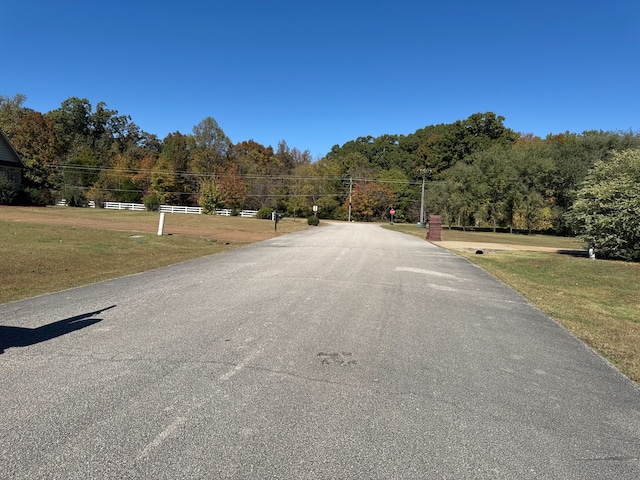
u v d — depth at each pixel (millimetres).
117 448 2715
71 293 7500
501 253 18578
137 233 20359
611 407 3629
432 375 4188
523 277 11836
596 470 2684
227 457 2656
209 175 71500
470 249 20453
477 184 52875
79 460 2578
